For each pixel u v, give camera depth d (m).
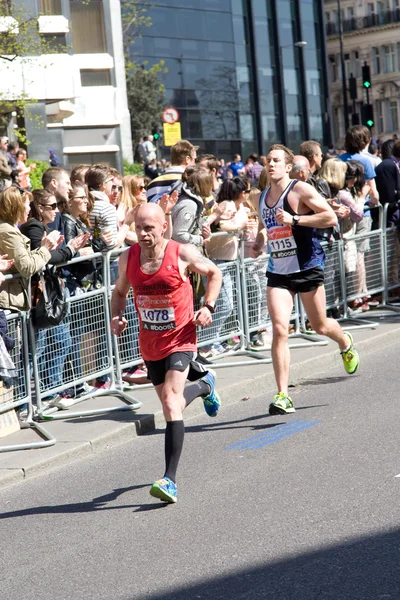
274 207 9.16
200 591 5.30
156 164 31.19
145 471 8.01
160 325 7.21
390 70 89.88
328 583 5.18
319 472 7.27
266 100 65.25
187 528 6.38
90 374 10.20
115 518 6.83
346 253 13.55
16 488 7.97
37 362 9.55
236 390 10.45
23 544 6.52
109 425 9.27
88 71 38.72
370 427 8.43
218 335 11.66
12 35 25.81
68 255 9.45
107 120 39.06
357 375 10.91
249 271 12.05
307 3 68.44
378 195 14.19
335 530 5.98
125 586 5.52
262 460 7.80
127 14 53.31
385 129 90.56
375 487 6.74
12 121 30.22
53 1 32.34
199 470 7.75
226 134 62.50
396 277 14.54
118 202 11.85
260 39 65.00
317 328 9.82
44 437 8.98
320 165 13.01
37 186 26.44
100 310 10.27
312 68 68.75
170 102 59.19
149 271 7.14
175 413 7.07
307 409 9.46
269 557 5.66
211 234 11.33
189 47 60.34
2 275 8.76
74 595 5.49
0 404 9.13
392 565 5.32
